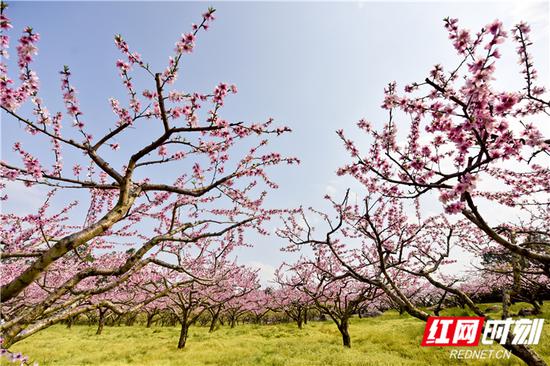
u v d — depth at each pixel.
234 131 5.53
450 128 3.64
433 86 3.59
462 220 10.70
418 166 4.32
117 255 11.91
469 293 25.27
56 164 5.65
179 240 4.71
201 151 6.06
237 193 6.75
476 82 2.96
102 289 4.05
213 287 15.41
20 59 3.34
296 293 24.59
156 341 16.50
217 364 10.48
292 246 15.99
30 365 3.22
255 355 11.52
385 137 5.00
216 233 5.18
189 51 3.97
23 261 10.37
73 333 20.95
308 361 10.07
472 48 3.15
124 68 4.36
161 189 4.23
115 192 7.68
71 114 4.16
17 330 3.10
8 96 3.22
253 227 11.31
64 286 3.48
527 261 8.61
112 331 22.39
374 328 18.28
